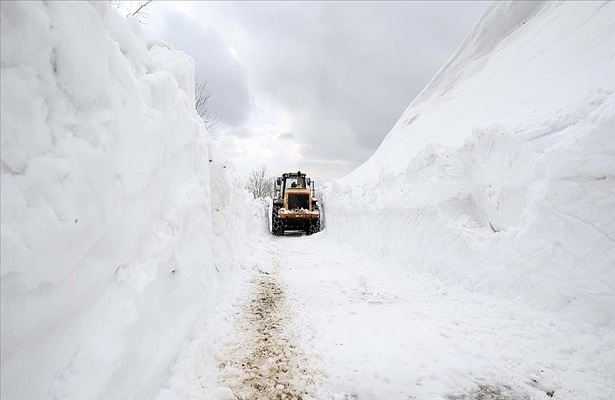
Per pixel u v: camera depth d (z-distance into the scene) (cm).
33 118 119
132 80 202
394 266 616
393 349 295
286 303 429
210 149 463
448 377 250
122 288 183
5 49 109
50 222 118
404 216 640
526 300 340
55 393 130
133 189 193
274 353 289
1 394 107
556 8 1859
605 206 292
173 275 256
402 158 2028
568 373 246
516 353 276
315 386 242
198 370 247
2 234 101
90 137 149
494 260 398
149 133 217
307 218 1459
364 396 232
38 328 122
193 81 410
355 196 1010
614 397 218
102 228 157
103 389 145
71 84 138
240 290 459
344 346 303
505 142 457
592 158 303
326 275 585
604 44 925
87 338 151
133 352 175
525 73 1409
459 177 539
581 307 290
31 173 116
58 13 129
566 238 317
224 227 477
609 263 279
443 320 357
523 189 403
